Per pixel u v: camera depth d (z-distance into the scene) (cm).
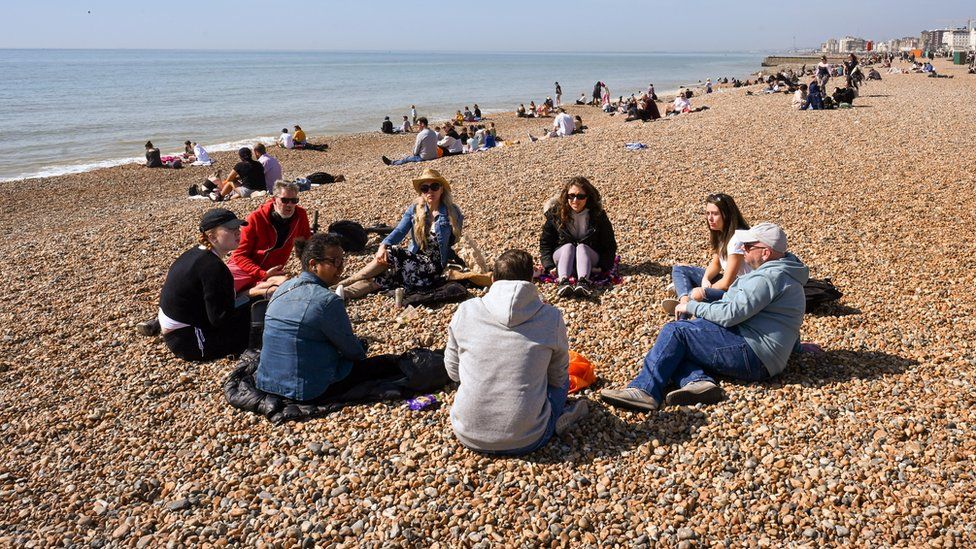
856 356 518
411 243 691
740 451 406
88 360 568
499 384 400
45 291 738
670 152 1399
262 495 385
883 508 354
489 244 842
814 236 827
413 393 482
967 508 348
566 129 2136
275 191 666
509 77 10419
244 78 9625
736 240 491
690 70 14450
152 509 379
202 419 468
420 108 4775
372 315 632
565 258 674
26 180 2125
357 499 379
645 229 888
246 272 660
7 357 580
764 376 480
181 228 988
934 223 856
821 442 409
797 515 352
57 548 353
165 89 6950
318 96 5956
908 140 1412
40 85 7688
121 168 2345
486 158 1483
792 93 3195
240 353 561
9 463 428
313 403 470
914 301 621
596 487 380
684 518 354
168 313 544
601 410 456
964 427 414
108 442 447
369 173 1427
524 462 404
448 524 357
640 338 565
